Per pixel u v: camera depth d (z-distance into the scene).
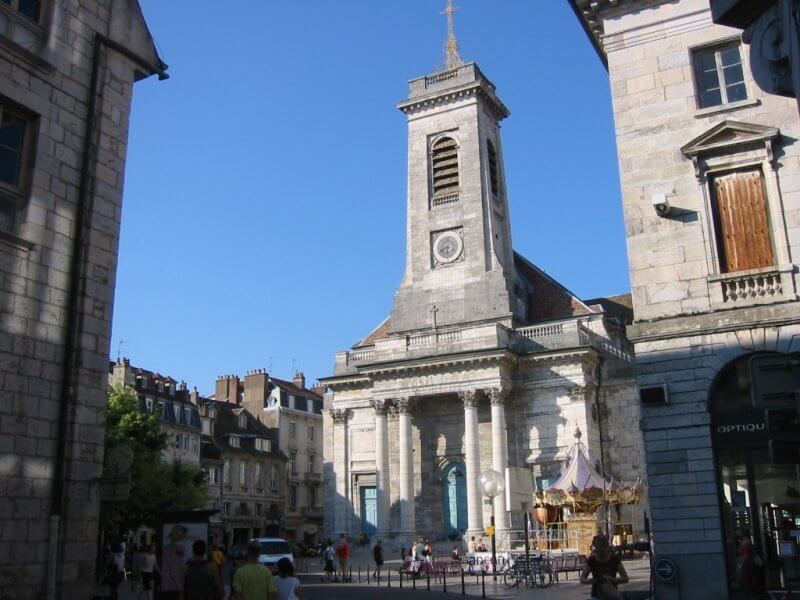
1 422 13.85
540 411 42.75
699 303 19.39
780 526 17.88
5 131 15.02
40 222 15.19
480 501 41.16
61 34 16.25
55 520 14.42
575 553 30.23
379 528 43.81
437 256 48.50
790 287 18.56
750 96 20.05
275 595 10.96
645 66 21.34
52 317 15.19
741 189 19.84
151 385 63.22
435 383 43.34
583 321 46.25
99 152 16.75
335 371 49.94
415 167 50.53
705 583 17.92
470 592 24.94
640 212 20.53
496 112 52.47
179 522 16.56
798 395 8.00
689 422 18.84
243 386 80.12
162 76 18.91
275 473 74.00
